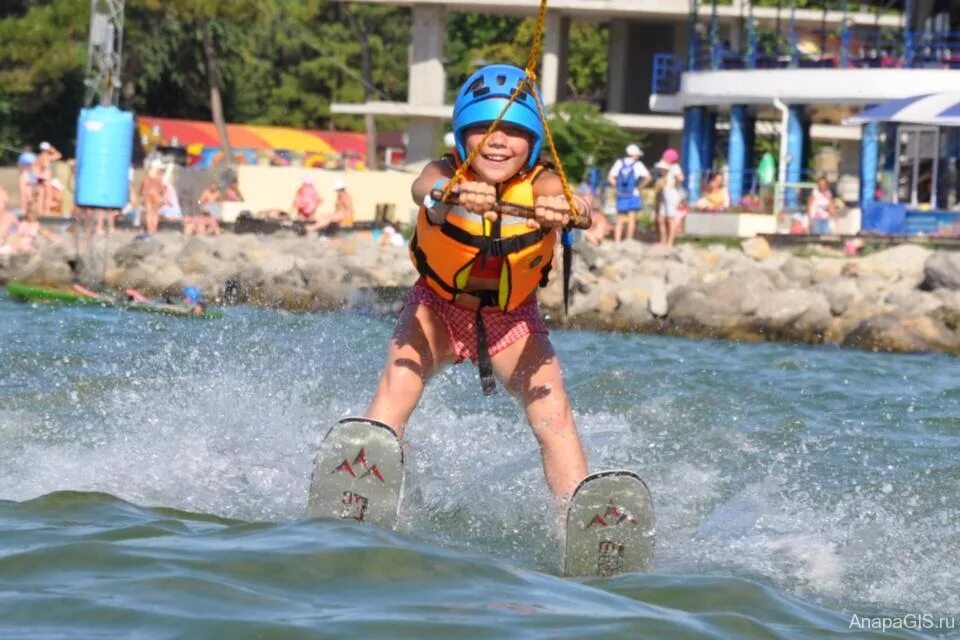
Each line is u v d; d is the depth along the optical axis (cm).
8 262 6675
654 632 1173
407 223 9050
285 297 6450
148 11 13812
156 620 1116
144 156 12125
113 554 1318
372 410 1784
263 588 1235
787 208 8150
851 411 2783
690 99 9638
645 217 8462
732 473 2139
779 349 4709
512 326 1806
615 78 12338
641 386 2978
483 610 1207
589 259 6256
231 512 1734
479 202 1636
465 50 17800
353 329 4159
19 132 13875
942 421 2688
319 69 17250
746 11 11394
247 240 6950
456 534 1722
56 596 1173
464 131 1702
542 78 11938
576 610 1236
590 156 10462
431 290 1816
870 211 7831
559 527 1714
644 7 11681
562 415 1781
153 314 4731
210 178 9012
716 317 5762
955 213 7694
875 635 1281
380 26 18462
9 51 12588
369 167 13862
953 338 5428
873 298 5625
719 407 2731
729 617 1258
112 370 2850
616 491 1577
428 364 1816
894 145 8362
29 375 2766
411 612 1181
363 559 1349
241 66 16775
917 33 8938
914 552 1717
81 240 6775
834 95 8969
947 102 7994
